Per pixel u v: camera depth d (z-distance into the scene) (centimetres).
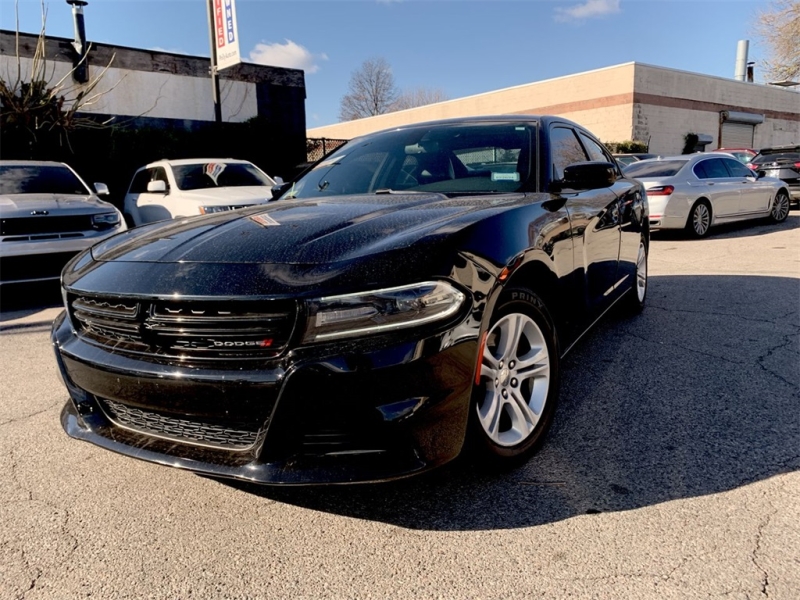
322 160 385
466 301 198
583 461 247
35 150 1166
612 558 187
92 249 264
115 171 1271
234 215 270
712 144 2864
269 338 186
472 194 287
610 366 361
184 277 199
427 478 239
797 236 921
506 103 2967
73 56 1301
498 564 187
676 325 446
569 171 279
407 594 175
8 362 420
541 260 251
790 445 253
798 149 1355
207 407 192
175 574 189
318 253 200
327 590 179
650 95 2523
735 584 173
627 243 422
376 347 181
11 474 257
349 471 185
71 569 193
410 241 201
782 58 2631
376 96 5878
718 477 231
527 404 249
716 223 968
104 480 251
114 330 212
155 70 1432
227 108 1566
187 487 244
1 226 569
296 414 183
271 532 210
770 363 354
